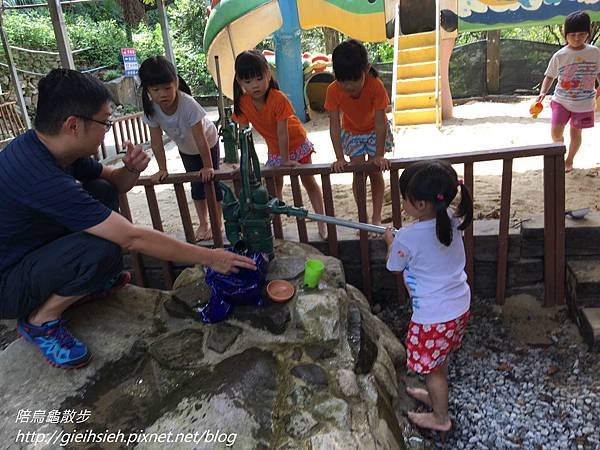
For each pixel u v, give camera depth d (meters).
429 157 3.00
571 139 4.60
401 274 3.38
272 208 2.52
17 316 2.13
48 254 2.02
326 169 3.07
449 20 7.82
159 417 1.95
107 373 2.21
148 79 3.04
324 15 8.48
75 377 2.18
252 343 2.31
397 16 8.09
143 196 5.49
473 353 2.97
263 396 2.03
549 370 2.79
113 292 2.62
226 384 2.06
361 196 3.14
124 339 2.38
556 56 4.57
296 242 3.24
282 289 2.49
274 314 2.37
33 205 1.94
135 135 8.52
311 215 2.49
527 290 3.32
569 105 4.52
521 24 7.71
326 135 7.64
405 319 3.33
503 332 3.10
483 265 3.32
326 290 2.51
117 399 2.08
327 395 2.04
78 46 14.48
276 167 3.12
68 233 2.21
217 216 3.28
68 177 1.98
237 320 2.41
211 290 2.54
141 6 14.79
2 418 2.00
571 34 4.40
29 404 2.06
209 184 3.19
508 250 3.24
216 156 3.76
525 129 6.72
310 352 2.24
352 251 3.39
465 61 9.58
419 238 2.18
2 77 11.85
